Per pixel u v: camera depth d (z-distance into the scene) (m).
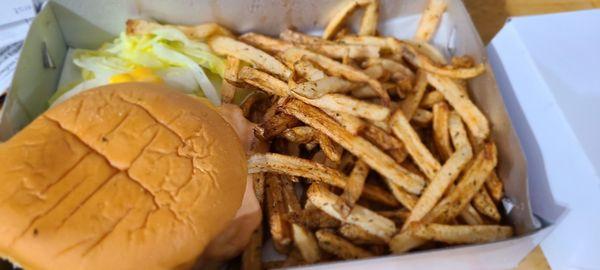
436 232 0.29
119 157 0.24
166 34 0.35
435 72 0.34
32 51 0.32
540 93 0.32
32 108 0.32
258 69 0.33
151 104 0.26
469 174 0.31
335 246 0.29
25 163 0.23
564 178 0.30
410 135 0.32
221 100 0.34
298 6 0.37
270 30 0.38
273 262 0.30
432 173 0.31
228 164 0.25
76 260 0.22
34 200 0.22
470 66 0.34
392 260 0.26
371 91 0.33
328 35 0.38
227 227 0.26
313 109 0.31
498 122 0.32
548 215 0.30
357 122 0.31
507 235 0.30
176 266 0.23
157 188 0.24
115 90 0.26
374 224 0.30
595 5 0.41
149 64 0.35
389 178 0.31
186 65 0.35
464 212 0.31
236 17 0.37
